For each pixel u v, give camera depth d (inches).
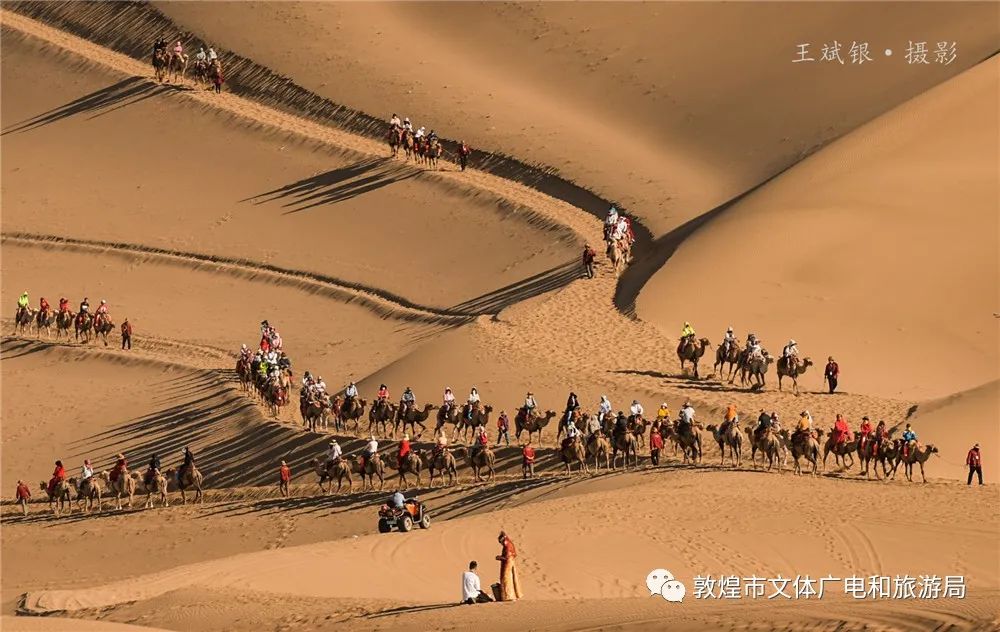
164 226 3747.5
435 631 1121.4
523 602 1219.2
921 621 879.1
